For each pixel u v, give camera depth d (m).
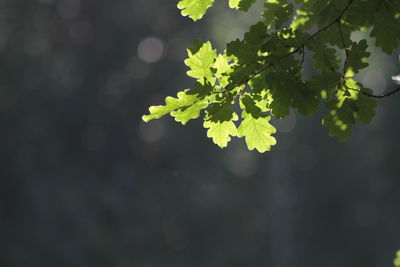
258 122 2.60
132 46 28.27
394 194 29.81
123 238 24.67
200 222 27.56
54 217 23.50
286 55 2.52
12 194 23.41
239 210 29.53
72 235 23.45
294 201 32.38
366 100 2.62
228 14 27.88
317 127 31.52
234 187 30.77
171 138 27.75
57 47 28.41
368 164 30.58
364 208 30.95
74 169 26.19
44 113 25.92
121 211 25.12
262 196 31.92
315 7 2.74
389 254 29.86
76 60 27.94
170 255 26.14
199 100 2.52
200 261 27.45
